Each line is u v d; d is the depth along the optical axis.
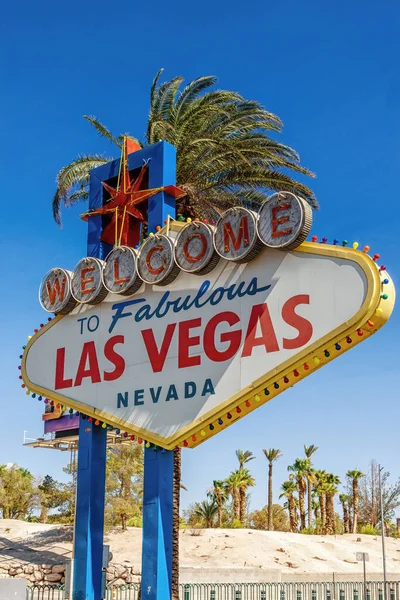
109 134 32.28
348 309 15.27
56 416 34.91
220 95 31.89
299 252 16.34
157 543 17.36
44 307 21.09
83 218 22.41
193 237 17.98
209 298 17.69
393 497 80.69
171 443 17.41
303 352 15.66
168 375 18.00
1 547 37.31
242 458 81.44
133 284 19.17
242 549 46.47
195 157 30.53
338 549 52.28
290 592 38.16
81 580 18.92
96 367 19.69
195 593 35.62
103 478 19.88
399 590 40.34
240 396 16.39
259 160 31.28
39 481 60.38
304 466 85.50
